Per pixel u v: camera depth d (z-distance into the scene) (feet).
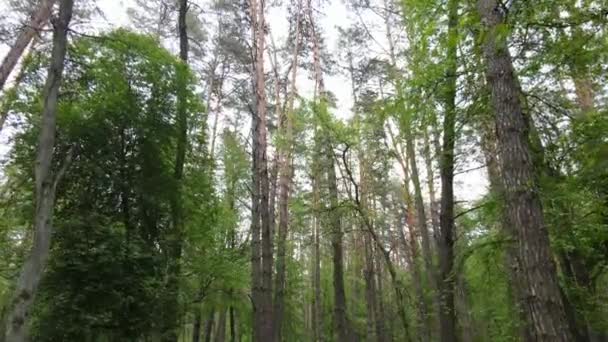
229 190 60.03
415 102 26.63
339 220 41.91
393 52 50.11
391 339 76.59
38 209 20.97
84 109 33.65
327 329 88.38
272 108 61.98
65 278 28.94
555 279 16.46
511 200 17.83
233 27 57.52
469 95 25.88
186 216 37.35
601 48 19.36
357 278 90.22
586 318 30.76
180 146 37.29
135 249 30.55
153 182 34.71
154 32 61.00
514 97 19.04
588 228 24.75
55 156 32.24
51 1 34.83
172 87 36.86
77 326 28.09
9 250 31.71
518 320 34.12
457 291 30.42
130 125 34.58
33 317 28.27
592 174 24.03
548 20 17.46
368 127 36.45
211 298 44.88
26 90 33.73
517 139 18.34
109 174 33.42
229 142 63.46
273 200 57.62
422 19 22.90
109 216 32.94
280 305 44.98
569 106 25.88
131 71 35.50
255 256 36.94
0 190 35.88
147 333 30.60
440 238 29.76
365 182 51.70
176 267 33.60
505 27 14.84
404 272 76.69
